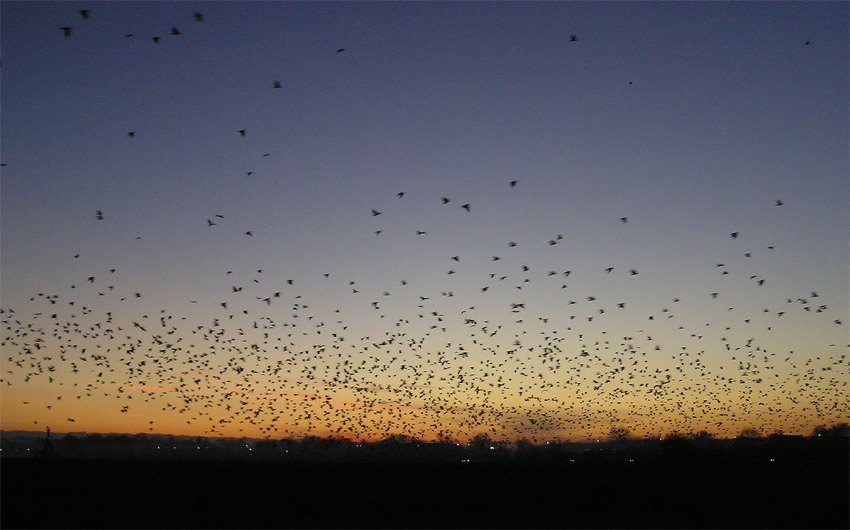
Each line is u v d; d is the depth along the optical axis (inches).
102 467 2117.4
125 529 956.6
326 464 2795.3
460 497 1401.3
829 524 1058.7
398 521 1075.3
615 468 2556.6
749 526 1037.8
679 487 1662.2
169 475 1941.4
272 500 1309.1
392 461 3120.1
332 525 1026.1
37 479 1633.9
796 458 3134.8
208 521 1041.5
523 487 1638.8
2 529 948.6
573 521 1087.6
